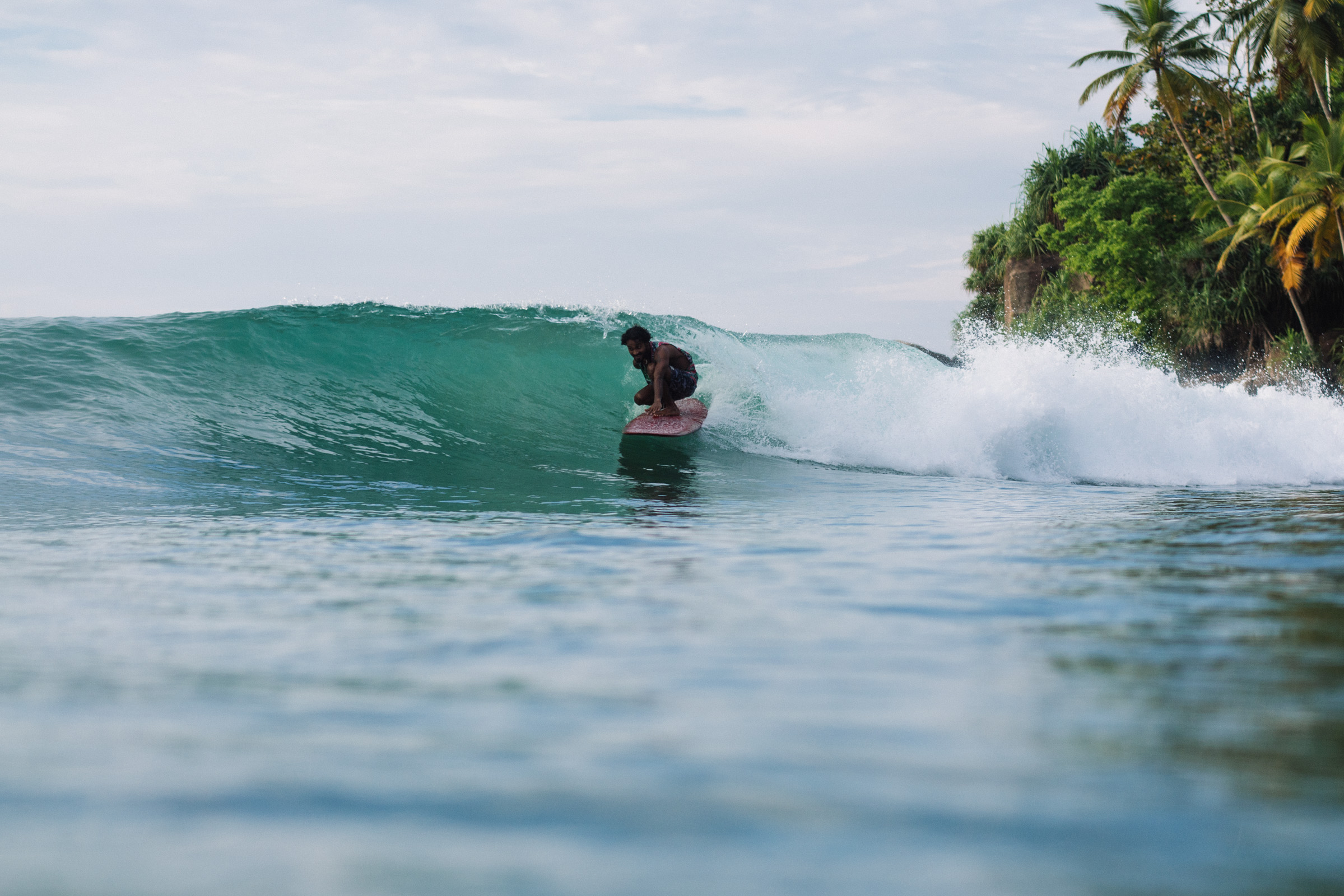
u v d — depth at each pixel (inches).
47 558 149.3
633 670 78.3
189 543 167.5
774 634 92.5
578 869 40.4
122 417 321.7
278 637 92.4
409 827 45.3
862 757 55.1
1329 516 210.4
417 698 69.8
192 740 59.6
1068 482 331.0
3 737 60.2
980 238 1624.0
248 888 38.4
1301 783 50.2
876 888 38.2
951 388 381.1
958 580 125.7
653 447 358.0
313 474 281.7
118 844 43.2
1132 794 48.8
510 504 235.5
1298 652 82.5
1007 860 41.1
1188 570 133.3
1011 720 62.6
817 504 242.2
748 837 43.8
